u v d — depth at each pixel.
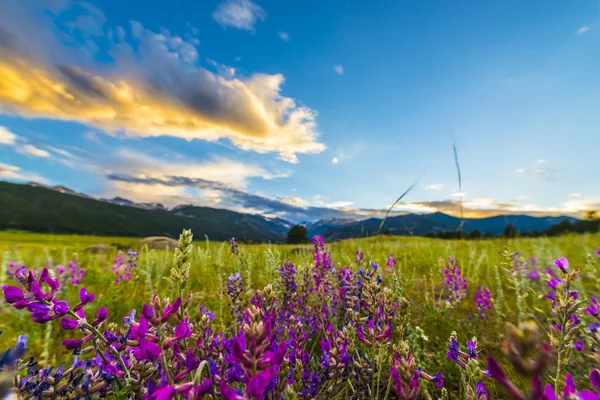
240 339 1.01
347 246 7.48
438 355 2.53
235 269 4.73
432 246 9.00
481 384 1.39
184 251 1.21
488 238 10.12
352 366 1.74
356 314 1.74
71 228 182.50
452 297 3.65
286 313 2.59
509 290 4.52
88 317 3.58
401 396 1.02
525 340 0.44
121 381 1.36
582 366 2.07
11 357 1.25
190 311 3.40
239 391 1.24
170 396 0.84
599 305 1.76
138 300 4.21
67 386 1.32
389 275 4.24
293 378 1.67
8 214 174.88
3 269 3.67
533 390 0.42
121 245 14.43
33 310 1.11
